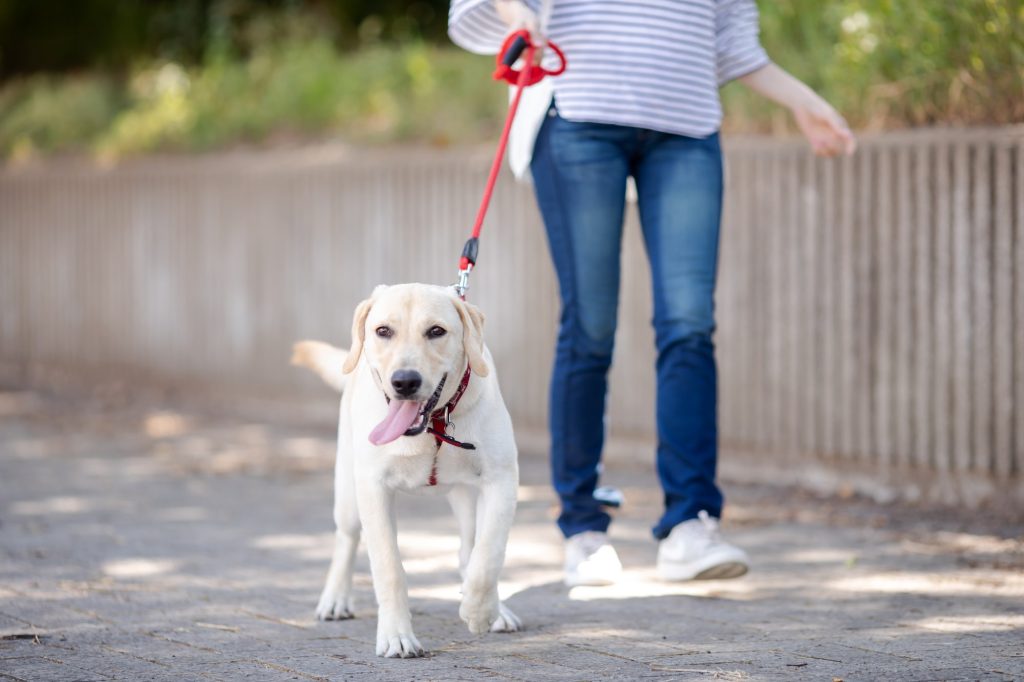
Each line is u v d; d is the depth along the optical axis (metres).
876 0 7.80
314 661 3.93
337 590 4.63
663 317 5.13
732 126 8.60
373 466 4.14
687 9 5.14
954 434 7.16
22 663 3.91
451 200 10.06
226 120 13.09
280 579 5.32
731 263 8.19
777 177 7.92
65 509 7.12
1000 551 5.78
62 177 13.70
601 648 4.06
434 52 12.89
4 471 8.59
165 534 6.38
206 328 12.23
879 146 7.39
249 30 15.27
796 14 8.83
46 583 5.19
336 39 15.14
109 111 15.30
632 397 8.96
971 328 7.04
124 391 13.00
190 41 16.44
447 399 4.09
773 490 7.79
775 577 5.30
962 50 7.36
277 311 11.52
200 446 9.92
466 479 4.22
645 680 3.63
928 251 7.20
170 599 4.91
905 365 7.34
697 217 5.11
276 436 10.49
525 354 9.59
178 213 12.41
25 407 12.24
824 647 4.03
